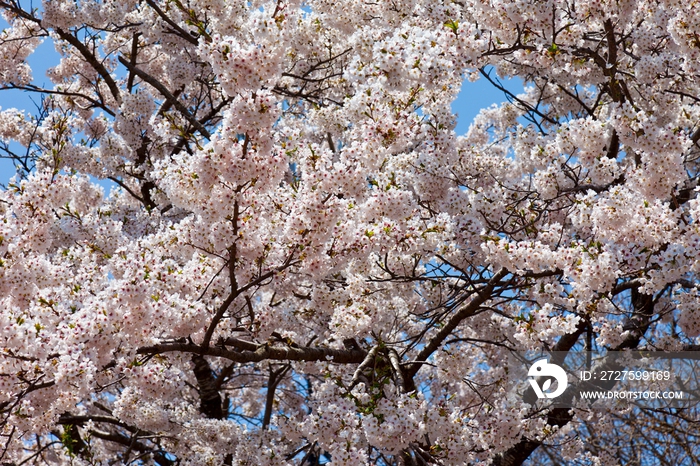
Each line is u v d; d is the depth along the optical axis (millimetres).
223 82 4438
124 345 5059
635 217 5578
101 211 7051
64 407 4965
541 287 6012
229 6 7594
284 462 7062
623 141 5844
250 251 5387
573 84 9281
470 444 6508
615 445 10578
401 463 6348
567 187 7359
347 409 5453
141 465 9398
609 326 7121
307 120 10484
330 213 4953
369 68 5539
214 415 9625
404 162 6875
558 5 6508
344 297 6762
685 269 5379
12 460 6676
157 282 5109
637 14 7996
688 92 8633
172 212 9328
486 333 8734
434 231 6020
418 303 8781
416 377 9758
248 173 4645
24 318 4656
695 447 10828
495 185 7016
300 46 9469
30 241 5207
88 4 9891
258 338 6578
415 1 7887
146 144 10062
